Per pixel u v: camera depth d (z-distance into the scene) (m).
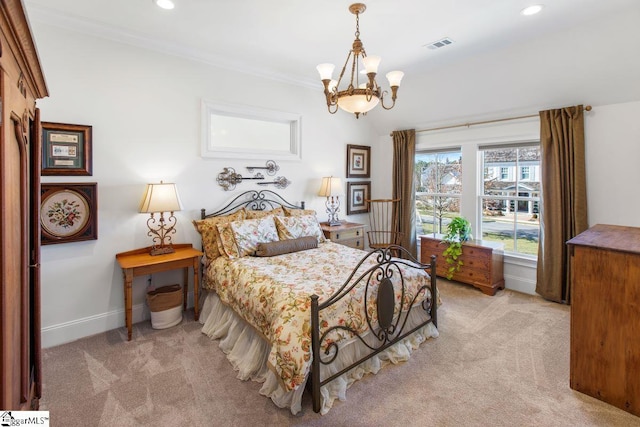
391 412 1.85
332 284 2.25
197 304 3.09
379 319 2.23
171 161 3.22
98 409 1.87
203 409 1.87
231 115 3.69
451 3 2.34
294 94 4.13
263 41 3.00
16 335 1.12
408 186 4.80
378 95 2.26
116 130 2.89
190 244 3.34
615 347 1.85
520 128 3.75
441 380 2.14
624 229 2.34
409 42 2.99
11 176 1.04
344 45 3.09
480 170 4.25
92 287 2.83
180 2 2.36
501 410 1.85
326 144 4.58
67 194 2.67
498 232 4.14
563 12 2.46
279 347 1.82
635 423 1.74
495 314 3.18
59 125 2.60
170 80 3.17
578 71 3.01
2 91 0.89
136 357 2.43
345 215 4.91
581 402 1.91
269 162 3.95
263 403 1.93
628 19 2.47
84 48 2.71
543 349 2.52
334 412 1.85
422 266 2.75
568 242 2.01
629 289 1.79
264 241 3.21
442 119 4.41
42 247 2.60
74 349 2.55
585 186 3.27
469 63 3.45
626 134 3.05
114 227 2.92
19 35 0.99
